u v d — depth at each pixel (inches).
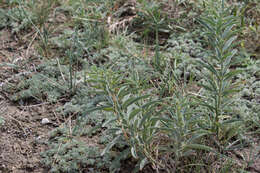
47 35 176.1
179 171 121.0
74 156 124.7
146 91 151.3
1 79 161.6
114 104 113.5
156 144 128.3
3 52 177.6
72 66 169.0
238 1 203.3
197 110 137.0
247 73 159.3
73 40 178.2
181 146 113.0
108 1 199.6
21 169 123.9
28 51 178.7
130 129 115.3
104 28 185.5
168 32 191.5
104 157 124.2
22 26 191.3
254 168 122.2
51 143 132.6
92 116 140.1
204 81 153.6
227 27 118.6
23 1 205.5
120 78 116.5
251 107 142.8
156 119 111.5
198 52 171.8
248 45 176.6
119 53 173.3
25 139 135.0
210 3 179.0
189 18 193.8
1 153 129.1
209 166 120.6
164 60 164.9
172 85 150.6
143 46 180.7
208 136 129.0
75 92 154.9
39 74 159.5
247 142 130.3
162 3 204.4
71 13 202.1
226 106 134.6
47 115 145.3
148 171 121.6
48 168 123.7
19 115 144.9
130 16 201.3
